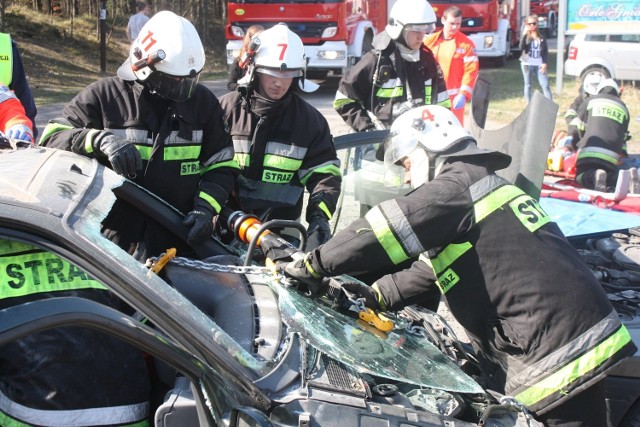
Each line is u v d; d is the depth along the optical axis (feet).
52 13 64.44
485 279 8.03
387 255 7.89
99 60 55.93
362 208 12.22
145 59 8.91
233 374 6.58
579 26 44.80
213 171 10.16
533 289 7.89
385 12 53.47
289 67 10.93
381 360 7.60
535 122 10.27
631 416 9.85
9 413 6.77
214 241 9.73
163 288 6.69
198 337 6.54
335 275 8.11
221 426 6.46
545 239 8.14
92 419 7.06
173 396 6.90
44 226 6.34
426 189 8.01
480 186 8.11
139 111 9.50
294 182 11.78
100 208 6.97
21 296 6.97
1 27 50.19
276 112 11.46
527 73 40.06
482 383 8.63
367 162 12.15
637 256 12.88
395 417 6.83
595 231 14.33
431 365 8.02
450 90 23.54
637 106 40.42
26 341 6.89
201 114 9.89
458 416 7.57
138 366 7.45
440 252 8.24
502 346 8.17
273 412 6.63
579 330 7.85
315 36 42.45
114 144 8.58
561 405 7.93
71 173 7.41
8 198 6.46
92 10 68.18
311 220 11.04
